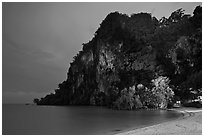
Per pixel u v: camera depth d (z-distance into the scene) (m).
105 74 84.62
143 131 18.53
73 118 39.69
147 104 54.22
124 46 81.56
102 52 88.25
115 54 82.62
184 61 61.69
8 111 69.31
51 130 25.28
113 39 86.19
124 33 83.94
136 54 75.06
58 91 127.88
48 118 41.34
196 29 66.00
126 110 54.84
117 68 79.81
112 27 91.06
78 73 107.75
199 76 53.09
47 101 133.88
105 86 83.31
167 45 68.44
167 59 64.94
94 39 104.44
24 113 57.31
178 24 77.75
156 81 55.34
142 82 63.41
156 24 93.62
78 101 102.06
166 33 76.06
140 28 87.06
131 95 55.94
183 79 61.19
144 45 77.00
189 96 54.75
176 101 55.12
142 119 32.31
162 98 52.59
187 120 25.02
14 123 33.09
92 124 29.20
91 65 99.69
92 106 86.44
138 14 94.81
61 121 34.84
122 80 75.81
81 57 108.88
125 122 29.39
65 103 116.00
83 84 102.50
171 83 61.38
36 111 66.56
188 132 17.34
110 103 76.06
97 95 87.81
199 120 24.75
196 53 59.75
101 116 40.88
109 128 24.48
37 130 25.53
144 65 68.81
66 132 23.20
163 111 46.47
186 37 63.12
